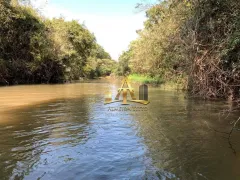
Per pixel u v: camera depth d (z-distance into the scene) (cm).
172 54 1420
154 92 1276
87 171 310
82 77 3825
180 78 1401
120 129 510
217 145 405
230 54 823
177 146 402
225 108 748
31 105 841
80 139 440
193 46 954
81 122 573
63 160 344
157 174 303
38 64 2233
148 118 618
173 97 1048
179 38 1088
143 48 2147
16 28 2058
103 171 310
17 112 700
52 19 3291
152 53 1861
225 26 862
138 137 452
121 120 596
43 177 294
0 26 1908
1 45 1973
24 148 392
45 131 491
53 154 366
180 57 1206
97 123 562
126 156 360
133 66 2559
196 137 450
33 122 571
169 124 554
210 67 905
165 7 1545
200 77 930
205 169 316
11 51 2102
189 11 1119
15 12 2005
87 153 371
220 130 498
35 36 2136
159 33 1672
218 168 319
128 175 300
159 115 655
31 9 2222
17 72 2175
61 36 2744
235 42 750
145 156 359
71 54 2884
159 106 807
